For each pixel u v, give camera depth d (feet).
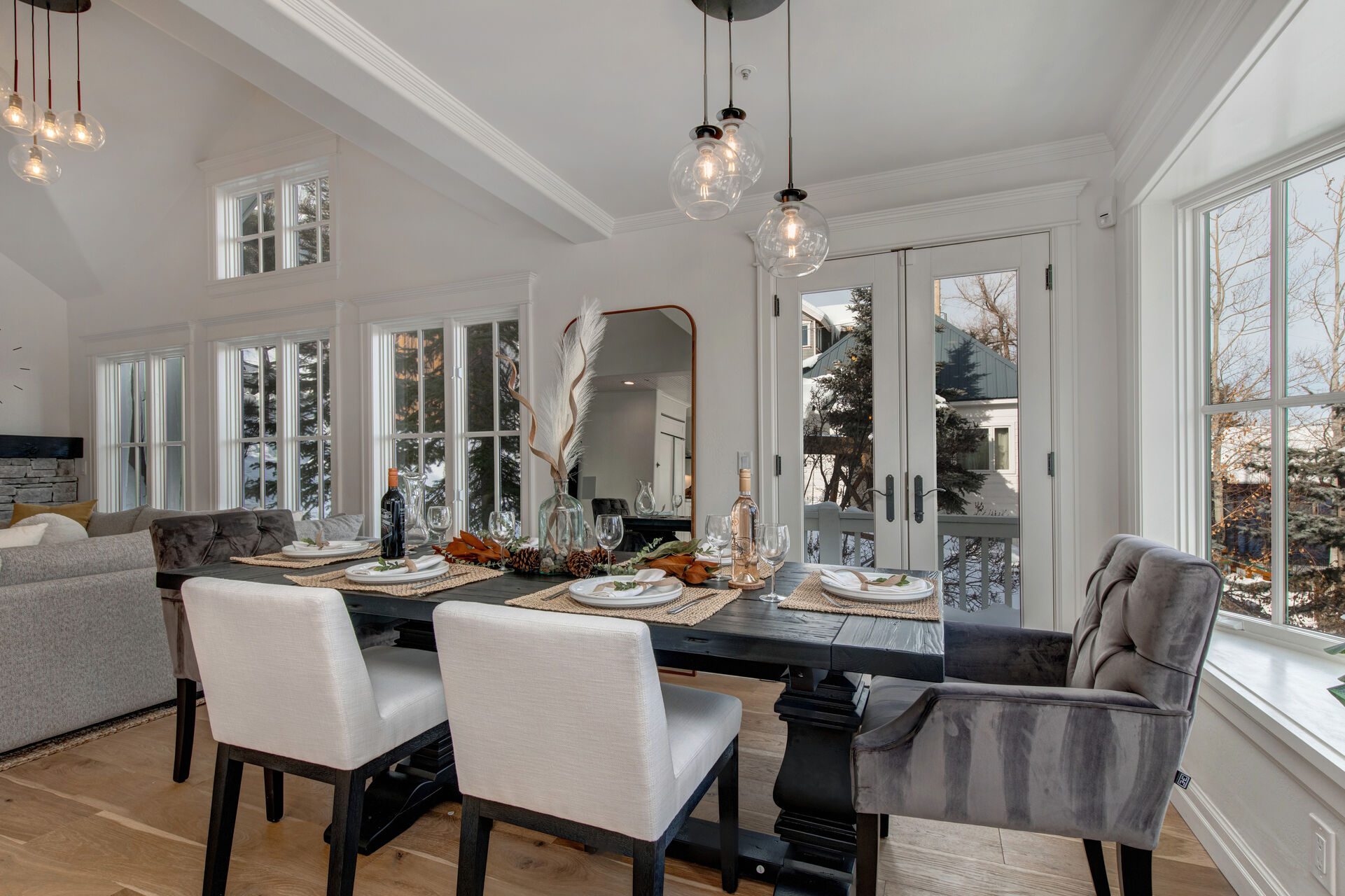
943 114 9.03
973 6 6.84
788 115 9.04
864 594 5.49
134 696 9.31
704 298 12.10
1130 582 5.01
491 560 7.29
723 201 6.37
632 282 12.64
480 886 4.52
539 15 7.04
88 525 15.23
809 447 11.37
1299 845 4.73
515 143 9.82
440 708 5.87
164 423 17.95
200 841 6.40
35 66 13.39
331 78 7.66
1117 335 9.43
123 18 13.30
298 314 15.74
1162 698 4.31
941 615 5.09
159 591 9.66
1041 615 9.86
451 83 8.32
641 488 12.35
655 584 5.95
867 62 7.83
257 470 16.72
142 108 15.31
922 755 4.52
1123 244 9.12
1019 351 10.08
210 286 16.96
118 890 5.68
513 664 4.13
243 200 17.11
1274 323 7.29
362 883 5.76
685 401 12.14
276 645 4.91
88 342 18.66
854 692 5.34
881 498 10.84
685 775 4.48
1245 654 6.69
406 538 7.31
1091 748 4.34
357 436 15.08
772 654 4.54
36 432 18.26
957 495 10.46
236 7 6.53
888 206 10.89
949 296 10.53
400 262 14.75
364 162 15.15
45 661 8.34
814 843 5.38
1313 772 4.51
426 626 7.09
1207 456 8.32
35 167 10.33
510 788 4.34
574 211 11.50
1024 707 4.41
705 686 10.68
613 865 6.07
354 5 6.90
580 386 6.82
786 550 5.67
